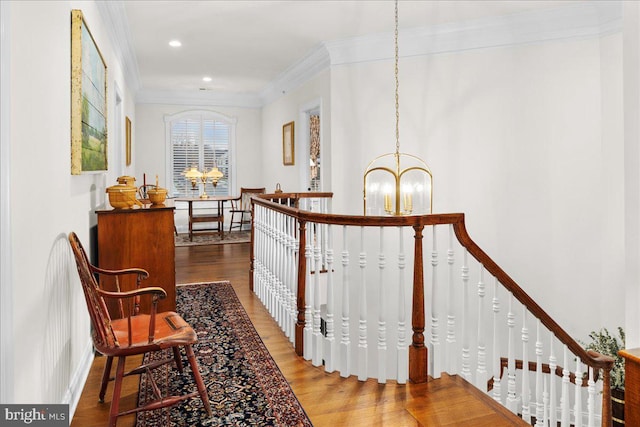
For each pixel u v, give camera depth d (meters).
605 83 4.27
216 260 6.18
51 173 2.02
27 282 1.65
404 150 5.09
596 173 4.36
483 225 4.82
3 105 1.42
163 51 5.67
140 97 8.35
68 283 2.35
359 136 5.28
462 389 2.54
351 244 5.10
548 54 4.50
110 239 3.13
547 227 4.57
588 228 4.41
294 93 6.98
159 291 2.01
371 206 4.36
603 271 4.34
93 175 3.28
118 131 5.31
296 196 5.17
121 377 1.99
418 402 2.39
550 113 4.52
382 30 4.89
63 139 2.27
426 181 4.50
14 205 1.51
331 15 4.47
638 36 1.36
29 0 1.71
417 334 2.59
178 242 7.67
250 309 3.99
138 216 3.20
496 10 4.34
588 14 4.25
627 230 1.41
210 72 6.85
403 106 5.09
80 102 2.49
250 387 2.54
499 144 4.73
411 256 4.96
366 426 2.16
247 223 8.80
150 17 4.48
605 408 2.30
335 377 2.69
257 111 9.12
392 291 4.99
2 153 1.43
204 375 2.68
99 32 3.61
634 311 1.38
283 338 3.33
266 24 4.70
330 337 2.76
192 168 8.32
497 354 2.72
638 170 1.36
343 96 5.34
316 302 2.91
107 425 2.15
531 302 2.67
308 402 2.38
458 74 4.86
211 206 8.95
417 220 2.55
